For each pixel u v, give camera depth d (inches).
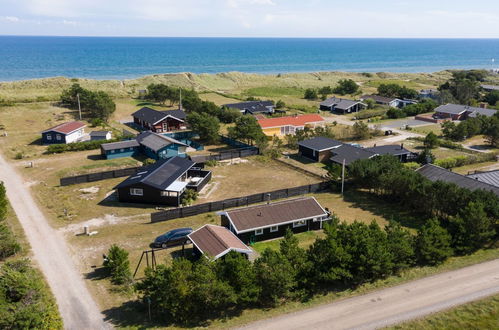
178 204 1770.4
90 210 1718.8
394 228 1258.6
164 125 3083.2
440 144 2778.1
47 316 980.6
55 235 1486.2
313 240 1469.0
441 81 7086.6
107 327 992.9
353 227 1211.9
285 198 1859.0
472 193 1464.1
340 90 5428.2
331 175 2006.6
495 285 1157.7
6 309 934.4
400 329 981.8
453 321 1010.7
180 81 5689.0
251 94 5182.1
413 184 1660.9
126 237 1476.4
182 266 1022.4
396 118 3809.1
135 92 4714.6
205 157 2364.7
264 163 2379.4
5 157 2418.8
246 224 1423.5
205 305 1029.2
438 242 1262.3
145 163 2250.2
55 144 2581.2
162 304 994.7
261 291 1062.4
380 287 1157.1
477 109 3671.3
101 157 2454.5
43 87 4808.1
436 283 1171.9
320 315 1036.5
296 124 3097.9
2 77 7381.9
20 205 1750.7
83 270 1258.0
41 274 1225.4
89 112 3587.6
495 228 1432.1
